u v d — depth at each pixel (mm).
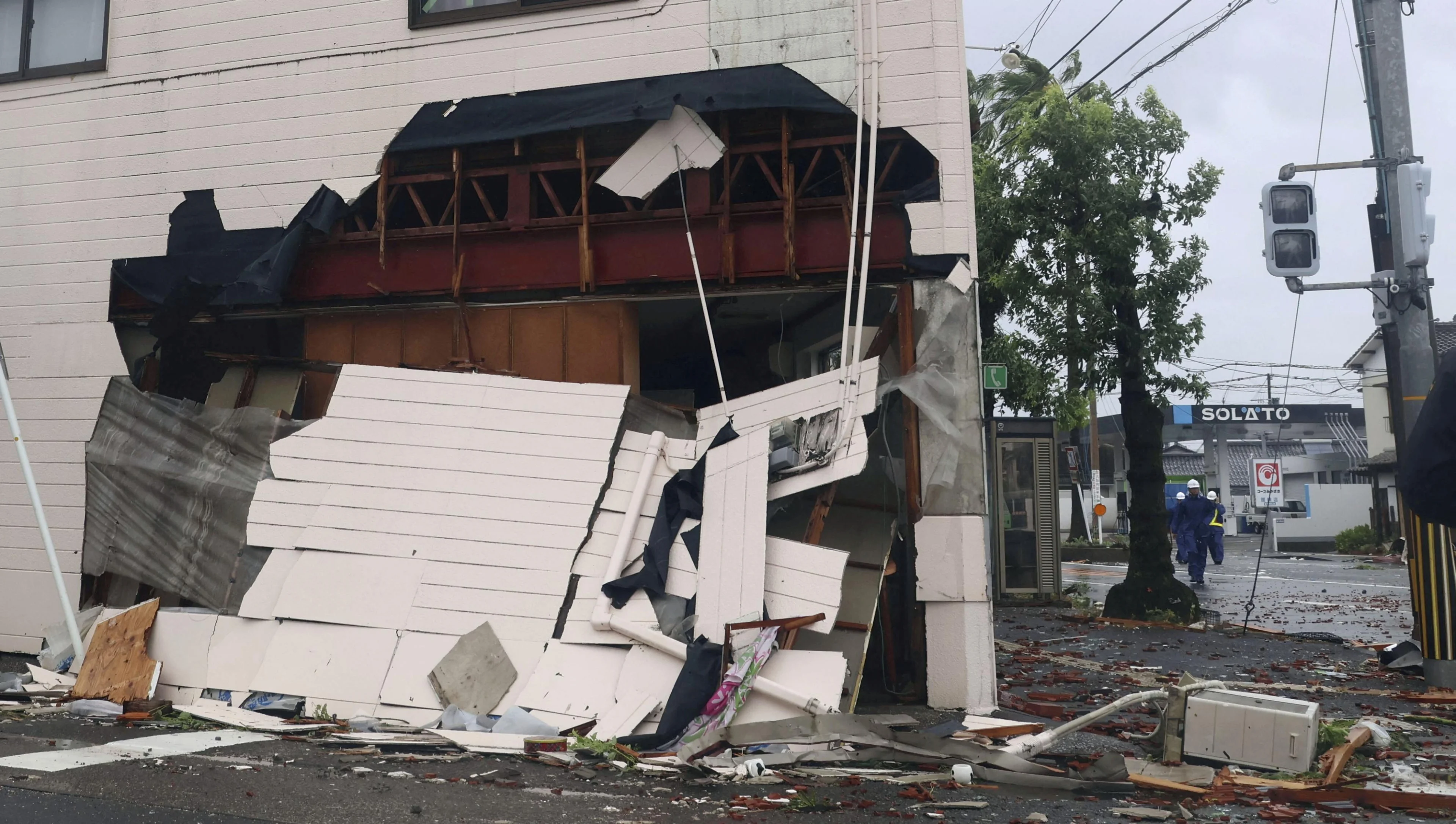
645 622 7785
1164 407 15102
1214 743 6402
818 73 9070
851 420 8297
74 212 10922
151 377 10773
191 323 10773
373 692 7980
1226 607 16641
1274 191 10391
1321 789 5738
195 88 10664
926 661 8641
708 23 9328
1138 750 6871
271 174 10352
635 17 9500
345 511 8812
